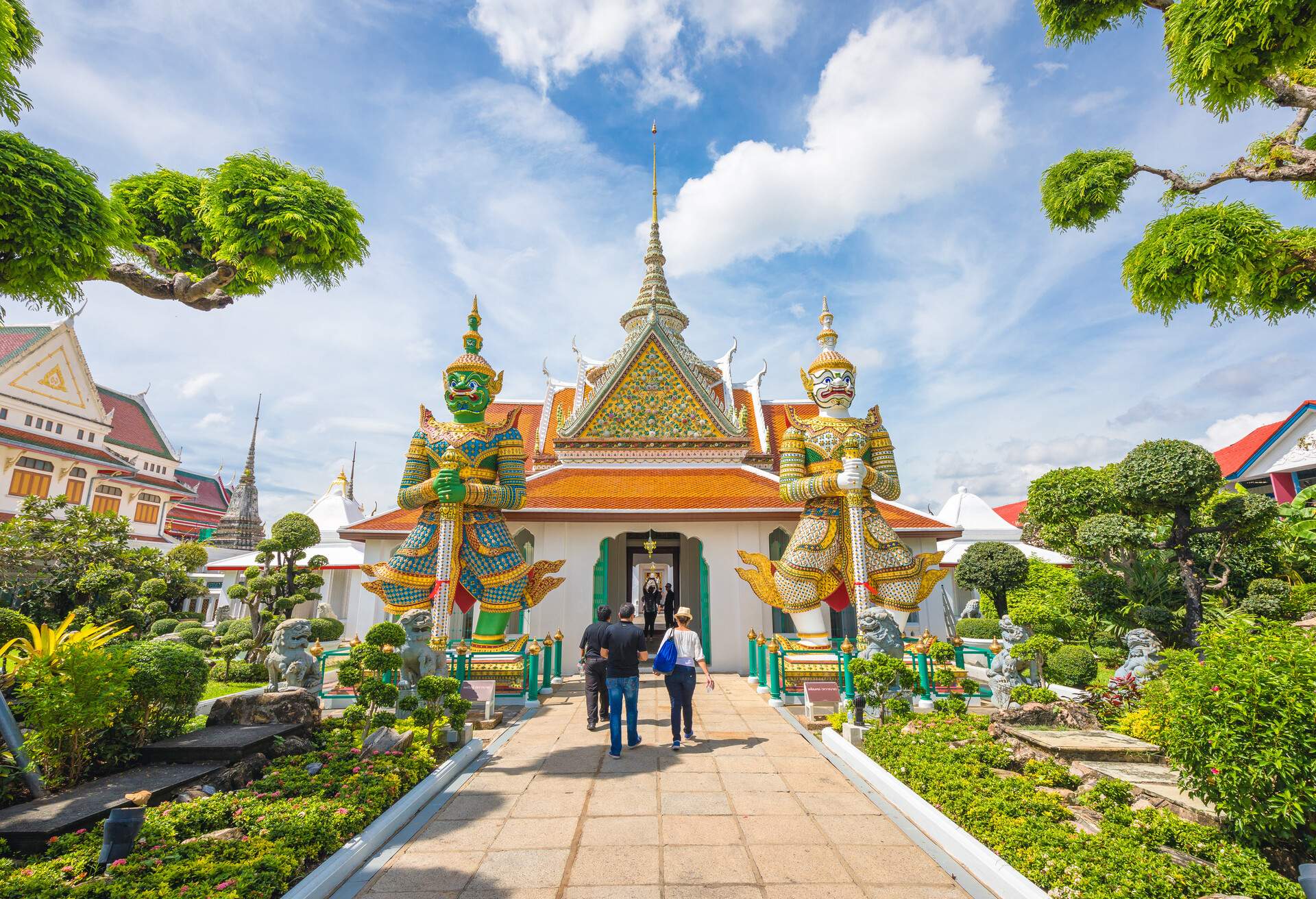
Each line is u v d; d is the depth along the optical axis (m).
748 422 20.97
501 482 12.87
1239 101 7.59
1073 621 15.47
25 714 6.14
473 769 7.63
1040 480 18.03
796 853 5.26
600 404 17.31
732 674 14.60
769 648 12.02
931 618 17.33
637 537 21.14
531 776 7.32
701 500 15.09
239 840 4.82
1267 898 4.14
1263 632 5.34
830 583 12.34
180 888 4.04
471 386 12.91
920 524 15.46
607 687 8.70
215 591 29.05
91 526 17.78
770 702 11.41
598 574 15.12
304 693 8.13
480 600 12.38
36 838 4.93
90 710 6.06
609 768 7.62
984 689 11.73
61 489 29.36
